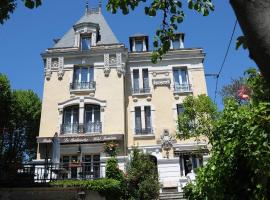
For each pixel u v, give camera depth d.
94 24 28.36
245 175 5.38
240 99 5.88
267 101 5.11
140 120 25.89
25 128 31.81
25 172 16.84
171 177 23.31
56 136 20.17
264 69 2.06
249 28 2.08
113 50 27.05
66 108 25.75
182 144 24.39
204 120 16.11
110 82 26.25
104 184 16.17
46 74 26.64
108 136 23.97
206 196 6.25
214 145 5.95
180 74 27.34
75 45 27.56
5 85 26.48
